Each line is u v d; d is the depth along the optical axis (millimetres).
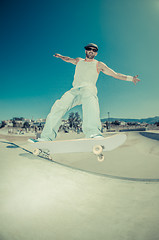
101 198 1862
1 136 21594
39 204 1607
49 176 2256
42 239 1180
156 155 8477
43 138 3467
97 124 3305
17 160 2703
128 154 9281
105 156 9227
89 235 1263
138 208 1677
